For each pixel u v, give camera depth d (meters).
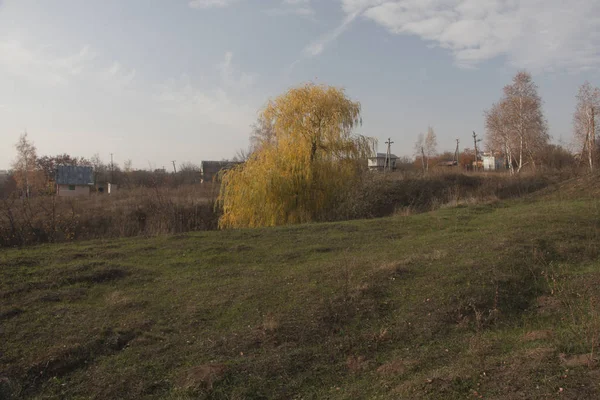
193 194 25.19
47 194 20.77
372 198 23.39
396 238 11.23
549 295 6.82
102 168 65.38
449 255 8.62
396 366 4.86
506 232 10.59
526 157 42.03
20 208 14.79
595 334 4.85
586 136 33.91
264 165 19.70
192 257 9.62
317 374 4.84
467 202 18.59
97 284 7.73
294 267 8.65
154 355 5.18
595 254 8.61
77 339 5.43
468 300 6.44
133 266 8.77
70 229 14.79
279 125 20.58
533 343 5.07
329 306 6.34
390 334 5.67
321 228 12.73
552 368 4.30
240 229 12.98
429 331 5.71
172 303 6.74
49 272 8.11
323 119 20.62
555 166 36.44
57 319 6.09
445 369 4.62
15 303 6.64
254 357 5.11
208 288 7.39
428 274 7.51
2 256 9.11
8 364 4.87
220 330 5.81
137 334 5.71
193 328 5.88
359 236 11.54
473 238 10.25
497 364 4.55
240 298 6.82
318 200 20.06
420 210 21.09
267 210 19.08
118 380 4.67
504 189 26.45
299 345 5.43
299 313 6.17
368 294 6.75
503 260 8.06
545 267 7.91
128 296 7.05
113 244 10.86
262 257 9.59
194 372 4.74
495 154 47.94
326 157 20.59
